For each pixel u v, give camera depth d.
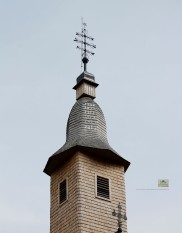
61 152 36.62
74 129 38.50
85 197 34.66
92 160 36.50
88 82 41.47
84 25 44.56
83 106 39.50
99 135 38.22
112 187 36.31
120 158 37.28
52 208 37.00
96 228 33.91
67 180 36.34
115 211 35.19
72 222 34.19
